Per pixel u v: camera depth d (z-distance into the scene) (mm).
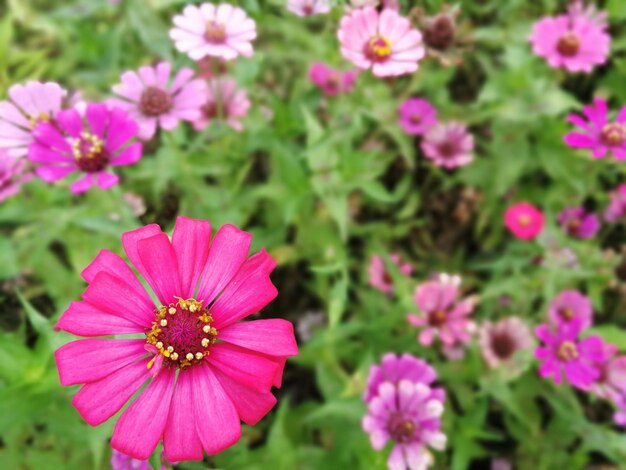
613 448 358
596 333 384
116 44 480
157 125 344
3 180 318
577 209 449
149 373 208
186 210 373
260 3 410
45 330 225
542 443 387
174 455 195
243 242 218
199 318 211
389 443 302
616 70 483
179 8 418
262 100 454
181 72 328
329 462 344
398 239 480
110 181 265
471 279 449
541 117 439
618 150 336
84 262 354
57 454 313
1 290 371
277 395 417
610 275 421
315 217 422
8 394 250
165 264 212
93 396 198
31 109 286
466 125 456
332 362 361
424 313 362
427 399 302
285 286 448
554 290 412
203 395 203
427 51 355
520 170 445
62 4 517
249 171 474
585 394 431
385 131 463
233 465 295
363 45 326
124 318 209
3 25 409
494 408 412
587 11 444
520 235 397
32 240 357
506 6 474
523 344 362
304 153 368
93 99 455
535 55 435
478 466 421
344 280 333
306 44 441
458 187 489
